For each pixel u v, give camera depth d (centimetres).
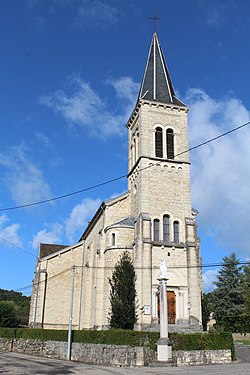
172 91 5119
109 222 4550
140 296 3756
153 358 2845
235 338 5625
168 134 4691
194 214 4762
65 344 3553
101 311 4194
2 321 5188
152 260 3981
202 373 2152
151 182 4356
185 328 3691
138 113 4838
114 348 2956
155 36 5538
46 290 5125
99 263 4366
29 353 3962
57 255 5325
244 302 6581
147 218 4084
